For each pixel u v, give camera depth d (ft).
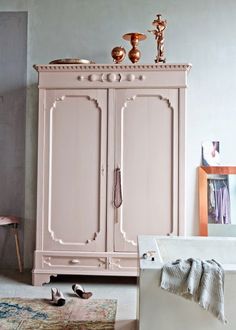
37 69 11.23
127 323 8.43
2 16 13.00
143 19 12.75
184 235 10.90
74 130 11.24
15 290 10.62
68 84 11.20
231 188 12.40
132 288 10.92
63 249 11.16
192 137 12.59
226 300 6.42
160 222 11.03
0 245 12.91
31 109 12.94
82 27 12.87
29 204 12.89
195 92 12.60
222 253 9.48
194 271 6.50
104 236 11.12
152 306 6.57
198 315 6.49
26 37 12.96
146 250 7.83
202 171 12.48
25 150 12.94
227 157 12.51
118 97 11.13
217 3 12.64
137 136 11.10
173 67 10.94
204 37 12.63
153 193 11.07
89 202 11.19
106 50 12.80
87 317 8.73
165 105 11.04
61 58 12.89
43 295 10.21
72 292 10.49
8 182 12.93
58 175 11.26
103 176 11.16
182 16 12.69
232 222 12.35
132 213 11.09
